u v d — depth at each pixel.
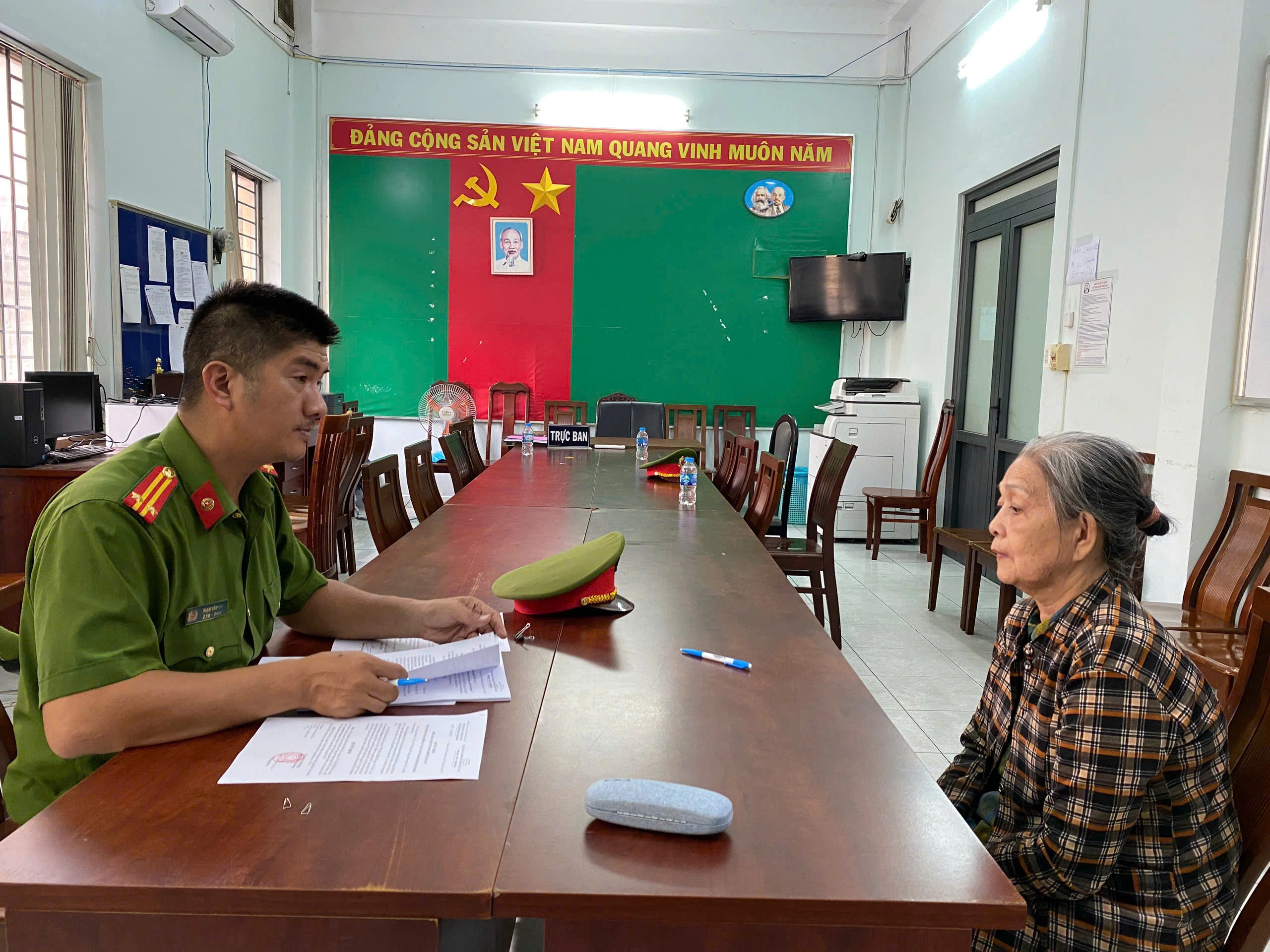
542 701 1.22
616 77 6.79
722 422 7.01
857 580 5.09
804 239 6.94
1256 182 2.97
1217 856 1.05
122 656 1.02
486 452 6.93
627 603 1.75
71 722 0.99
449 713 1.16
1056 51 4.45
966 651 3.74
